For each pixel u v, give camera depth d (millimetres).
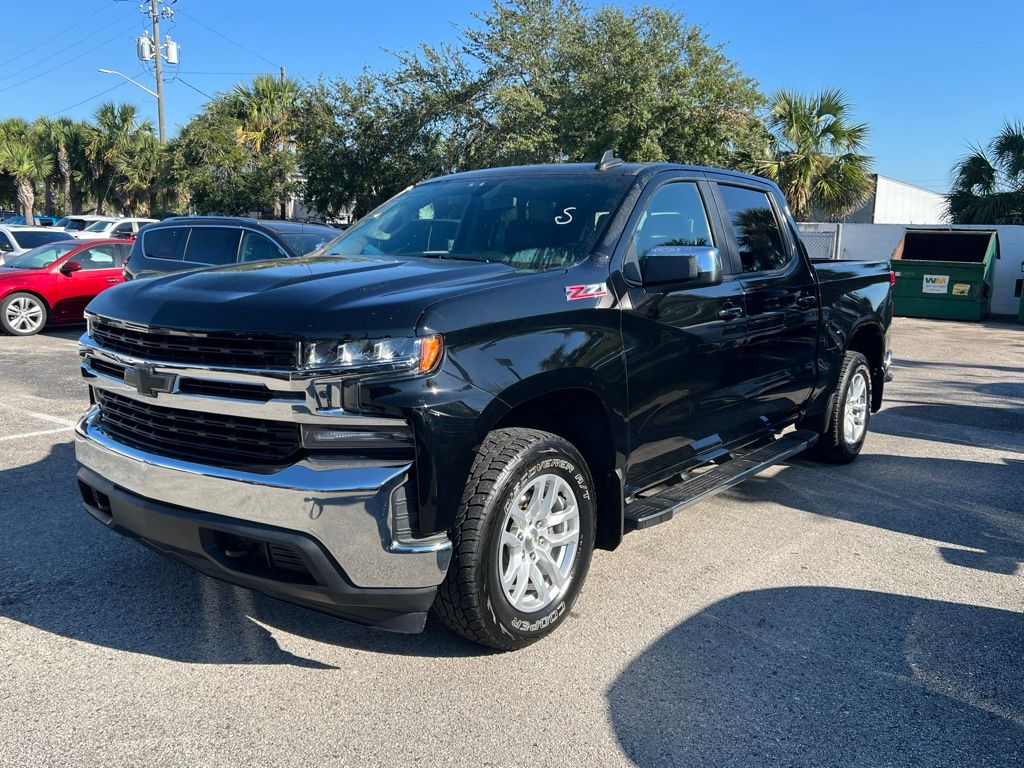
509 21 23578
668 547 4480
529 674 3125
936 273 17375
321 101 26812
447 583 2963
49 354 10742
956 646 3432
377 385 2719
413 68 25406
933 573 4203
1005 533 4824
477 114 24984
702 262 3564
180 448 2990
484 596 2998
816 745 2734
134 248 9992
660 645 3373
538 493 3203
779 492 5516
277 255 9258
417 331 2773
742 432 4703
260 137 31344
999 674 3219
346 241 4379
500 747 2674
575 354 3275
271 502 2736
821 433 5664
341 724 2775
